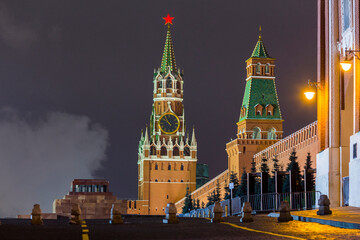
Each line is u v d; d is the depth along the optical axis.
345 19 54.09
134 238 25.78
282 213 37.34
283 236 26.58
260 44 197.88
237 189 125.38
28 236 25.80
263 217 44.88
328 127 56.38
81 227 31.94
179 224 35.25
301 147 140.00
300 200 58.59
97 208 136.50
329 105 56.16
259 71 196.12
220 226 33.06
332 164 55.06
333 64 55.44
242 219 38.50
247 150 189.00
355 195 49.09
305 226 32.84
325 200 39.22
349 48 51.84
